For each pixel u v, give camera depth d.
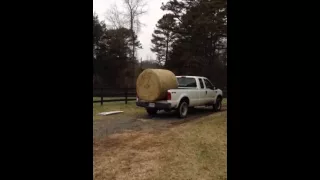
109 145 5.23
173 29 30.03
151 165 4.05
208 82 10.99
